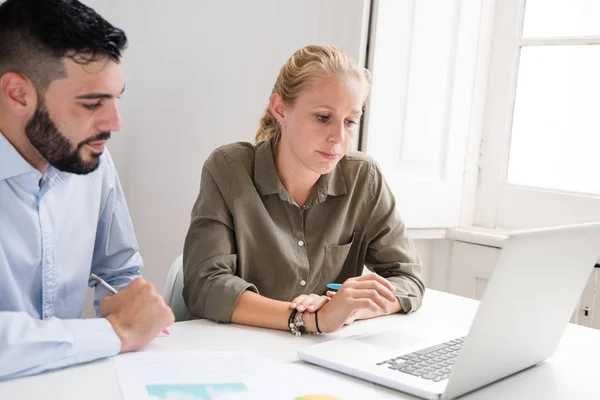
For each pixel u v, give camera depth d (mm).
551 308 1131
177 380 1018
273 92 1514
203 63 2359
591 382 1147
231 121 2314
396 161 2168
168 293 1585
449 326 1400
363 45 2070
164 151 2430
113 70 1080
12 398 930
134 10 2430
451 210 2309
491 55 2324
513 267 969
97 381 1004
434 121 2230
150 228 2471
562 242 1055
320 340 1282
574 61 2182
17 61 1055
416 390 1021
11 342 1000
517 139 2324
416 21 2133
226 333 1288
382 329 1359
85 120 1081
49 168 1219
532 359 1182
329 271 1597
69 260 1312
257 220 1523
